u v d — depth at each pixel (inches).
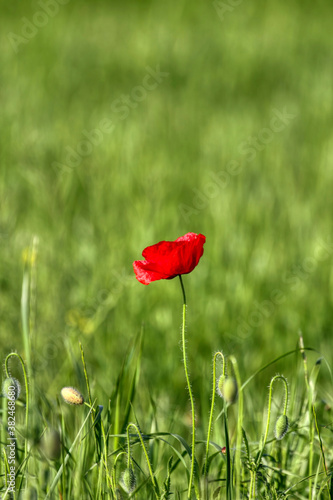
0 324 219.5
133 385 140.6
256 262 278.7
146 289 254.8
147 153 408.8
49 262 264.2
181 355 217.8
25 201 331.9
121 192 346.9
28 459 116.8
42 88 558.6
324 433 150.9
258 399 183.2
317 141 452.1
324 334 238.4
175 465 122.0
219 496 124.0
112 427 141.7
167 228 307.0
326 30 815.7
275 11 885.8
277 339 233.1
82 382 152.8
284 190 362.6
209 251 288.0
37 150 391.2
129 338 219.6
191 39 748.6
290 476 130.6
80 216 325.7
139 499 124.0
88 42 722.8
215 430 144.3
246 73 649.6
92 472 126.8
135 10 884.0
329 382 205.8
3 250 264.1
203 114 517.0
